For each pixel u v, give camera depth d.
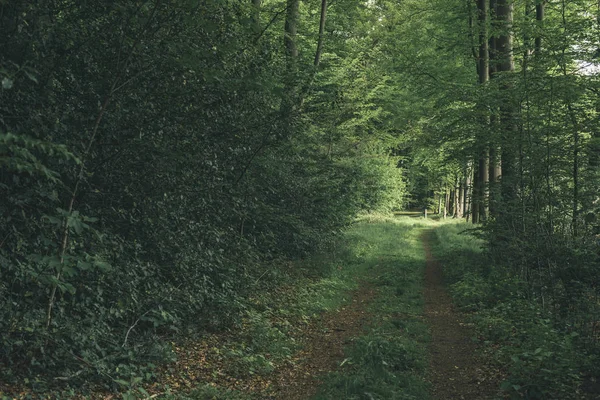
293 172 16.02
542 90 10.67
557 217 10.70
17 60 6.52
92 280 7.44
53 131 6.77
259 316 9.80
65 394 5.61
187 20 7.84
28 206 6.88
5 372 5.57
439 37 24.84
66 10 7.49
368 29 25.33
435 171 36.19
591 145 10.44
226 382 6.98
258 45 10.84
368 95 24.56
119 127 7.97
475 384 7.09
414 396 6.53
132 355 6.68
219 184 9.99
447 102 14.60
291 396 6.72
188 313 8.91
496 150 13.77
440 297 13.55
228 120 9.95
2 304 6.16
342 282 14.65
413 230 34.22
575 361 6.96
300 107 12.41
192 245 9.28
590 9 11.04
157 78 8.32
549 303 10.58
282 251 15.93
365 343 8.52
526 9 19.22
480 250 18.83
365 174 22.72
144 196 8.46
